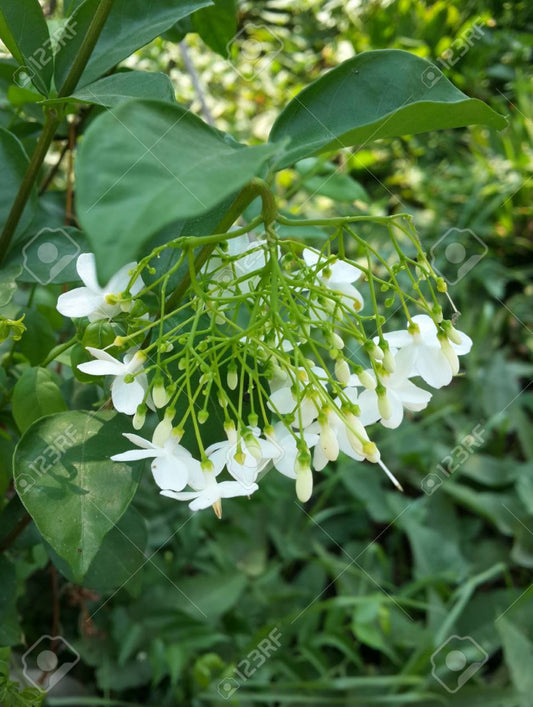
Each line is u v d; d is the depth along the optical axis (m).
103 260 0.09
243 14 0.52
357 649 0.47
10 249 0.20
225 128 0.62
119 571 0.21
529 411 0.65
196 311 0.16
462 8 0.66
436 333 0.16
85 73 0.18
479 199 0.67
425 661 0.43
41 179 0.30
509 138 0.67
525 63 0.69
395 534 0.53
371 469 0.54
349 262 0.16
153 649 0.40
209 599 0.43
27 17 0.18
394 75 0.16
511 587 0.49
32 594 0.37
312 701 0.42
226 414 0.15
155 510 0.43
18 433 0.21
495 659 0.49
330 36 0.64
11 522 0.22
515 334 0.66
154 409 0.17
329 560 0.48
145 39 0.18
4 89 0.24
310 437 0.16
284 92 0.65
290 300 0.15
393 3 0.65
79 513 0.15
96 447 0.16
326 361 0.28
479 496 0.54
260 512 0.51
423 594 0.51
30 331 0.22
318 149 0.16
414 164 0.71
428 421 0.56
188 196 0.10
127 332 0.17
